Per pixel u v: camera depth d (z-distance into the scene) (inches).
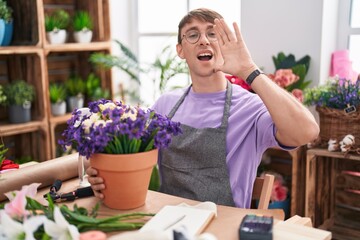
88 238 34.1
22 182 50.6
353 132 89.5
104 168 44.6
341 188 103.9
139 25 145.3
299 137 52.4
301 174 101.6
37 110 115.9
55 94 119.0
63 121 119.7
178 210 42.9
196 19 61.9
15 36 113.7
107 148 44.2
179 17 134.2
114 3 138.3
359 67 108.4
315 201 100.2
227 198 58.1
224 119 60.5
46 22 115.4
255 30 112.4
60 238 35.1
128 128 42.3
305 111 52.6
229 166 59.5
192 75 64.6
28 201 40.4
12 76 118.0
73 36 128.2
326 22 103.2
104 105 45.8
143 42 145.3
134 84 147.1
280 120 51.8
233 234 39.2
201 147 59.3
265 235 36.7
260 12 110.7
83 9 130.6
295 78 101.0
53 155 117.6
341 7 107.5
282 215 44.3
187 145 59.9
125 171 44.1
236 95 63.6
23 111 111.5
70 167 56.6
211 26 61.5
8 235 35.2
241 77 53.4
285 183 111.0
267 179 57.9
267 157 111.4
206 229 40.3
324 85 97.3
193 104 64.6
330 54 107.7
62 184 54.8
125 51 123.3
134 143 44.2
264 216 40.3
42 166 53.9
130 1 144.2
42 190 52.7
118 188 45.3
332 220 106.6
